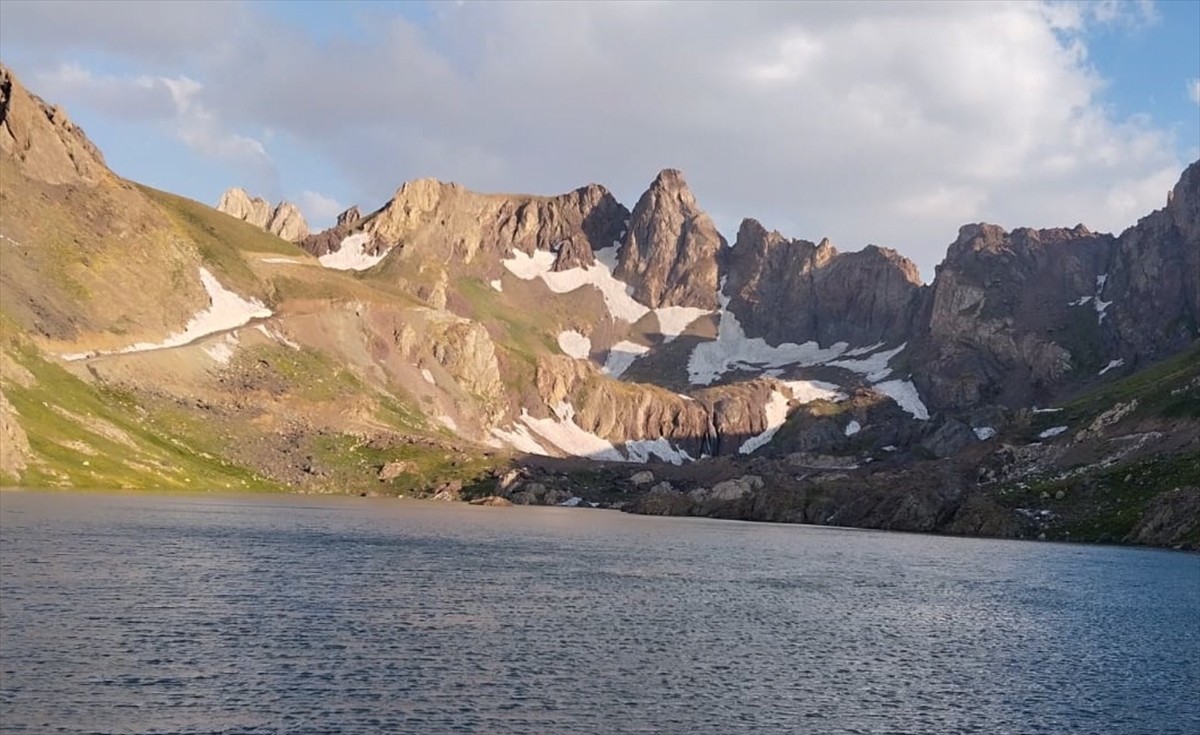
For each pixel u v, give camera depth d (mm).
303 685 66750
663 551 175500
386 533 177000
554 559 150750
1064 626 107938
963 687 77562
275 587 103938
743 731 63406
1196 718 71312
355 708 62562
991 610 117812
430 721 61031
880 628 102125
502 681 71188
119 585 97750
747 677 77062
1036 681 80750
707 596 118938
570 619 97000
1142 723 69562
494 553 154375
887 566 164125
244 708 61062
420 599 102812
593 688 70875
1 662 66938
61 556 113375
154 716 58500
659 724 63688
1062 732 66750
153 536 140375
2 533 130250
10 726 55281
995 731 66375
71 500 191250
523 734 59812
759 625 100000
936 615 112562
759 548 191500
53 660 68250
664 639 89625
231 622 84438
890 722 67188
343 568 122688
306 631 82938
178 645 74938
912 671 82312
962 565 169125
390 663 74062
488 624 91500
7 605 84250
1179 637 103250
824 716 67688
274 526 172125
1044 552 199125
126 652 71812
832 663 83750
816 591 128625
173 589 97812
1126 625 109875
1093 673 84625
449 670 73188
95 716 57812
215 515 185125
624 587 122688
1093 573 160000
